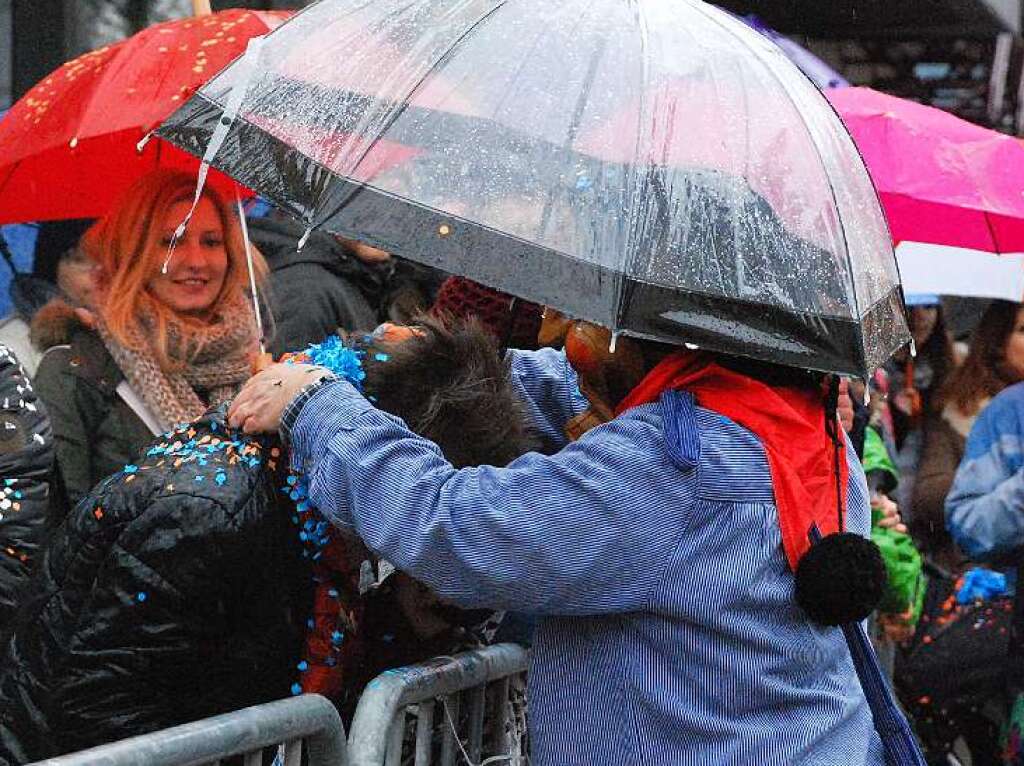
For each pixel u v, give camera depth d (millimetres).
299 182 4363
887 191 7746
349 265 8758
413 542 4289
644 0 4809
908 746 4707
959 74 15336
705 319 4266
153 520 4359
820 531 4527
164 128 4543
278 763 4410
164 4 11391
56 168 7230
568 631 4598
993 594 9531
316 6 4832
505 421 4742
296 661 4684
